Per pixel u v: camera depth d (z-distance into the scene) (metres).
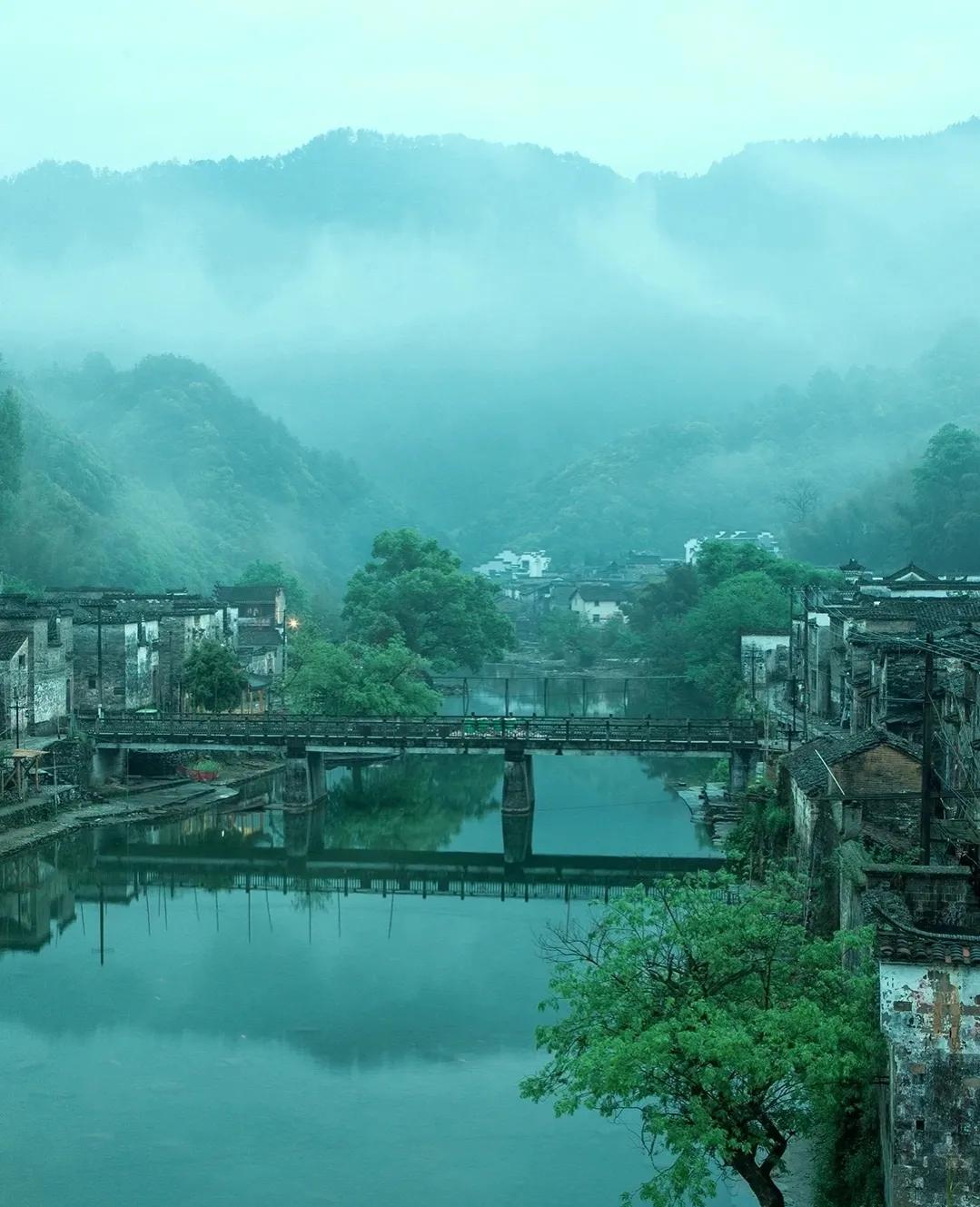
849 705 99.50
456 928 79.69
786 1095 39.59
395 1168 49.56
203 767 124.12
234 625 169.00
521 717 116.69
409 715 136.12
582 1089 36.59
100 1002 66.12
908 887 42.91
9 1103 54.72
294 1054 59.75
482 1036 61.78
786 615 168.50
